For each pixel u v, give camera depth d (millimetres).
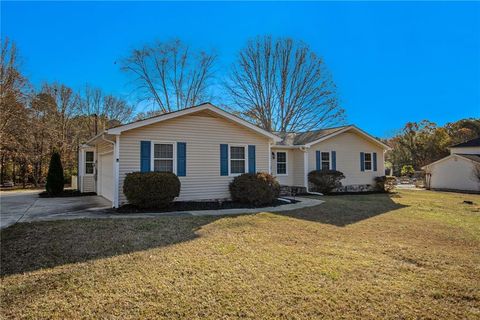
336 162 16000
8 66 18141
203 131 10398
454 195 14891
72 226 6250
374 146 17406
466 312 2816
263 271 3816
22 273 3723
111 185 10492
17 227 6133
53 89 23375
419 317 2719
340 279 3574
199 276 3641
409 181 25531
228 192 10758
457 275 3748
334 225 6797
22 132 19859
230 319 2662
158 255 4434
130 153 9164
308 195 14180
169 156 9805
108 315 2723
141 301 2994
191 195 10086
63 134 23672
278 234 5852
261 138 11633
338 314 2760
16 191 16984
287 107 25422
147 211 8492
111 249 4703
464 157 17938
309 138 16109
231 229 6223
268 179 10219
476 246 5125
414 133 32062
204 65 27656
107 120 27750
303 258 4348
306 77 25125
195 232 5902
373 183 17094
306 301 3006
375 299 3059
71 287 3312
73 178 17438
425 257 4465
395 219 7641
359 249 4863
